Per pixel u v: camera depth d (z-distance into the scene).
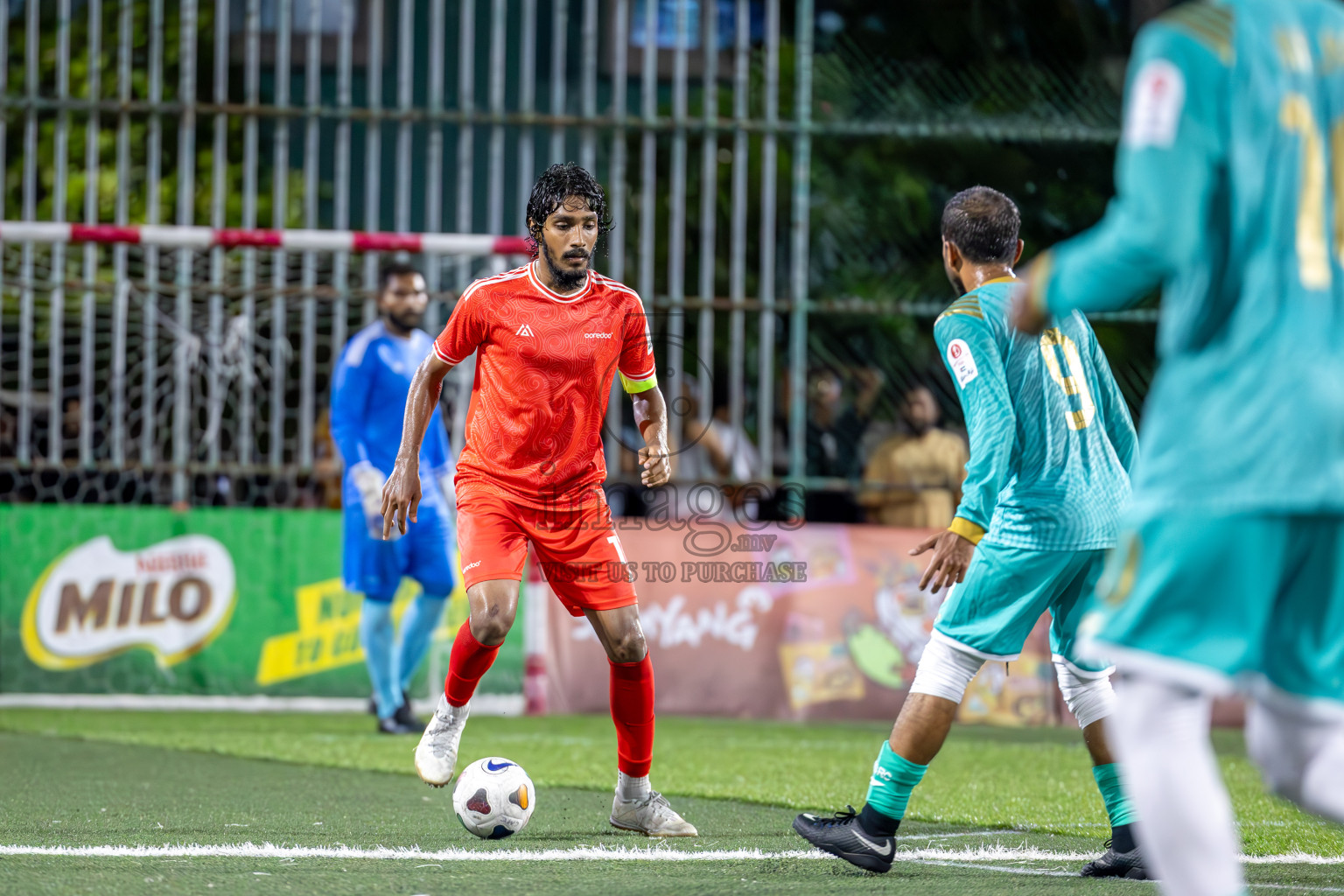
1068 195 36.50
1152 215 8.00
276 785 19.33
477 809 14.29
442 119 30.94
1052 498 12.24
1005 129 32.91
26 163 30.88
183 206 31.00
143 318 32.62
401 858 13.45
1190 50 8.20
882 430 32.84
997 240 12.95
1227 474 8.00
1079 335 12.79
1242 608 8.08
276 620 30.97
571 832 15.23
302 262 33.84
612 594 14.69
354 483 26.20
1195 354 8.30
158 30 30.94
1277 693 8.66
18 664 30.56
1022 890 11.71
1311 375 7.98
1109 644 8.38
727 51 36.69
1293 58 8.30
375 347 26.39
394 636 30.02
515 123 30.89
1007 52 36.12
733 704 30.50
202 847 13.95
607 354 14.65
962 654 12.41
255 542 31.06
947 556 12.18
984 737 27.70
